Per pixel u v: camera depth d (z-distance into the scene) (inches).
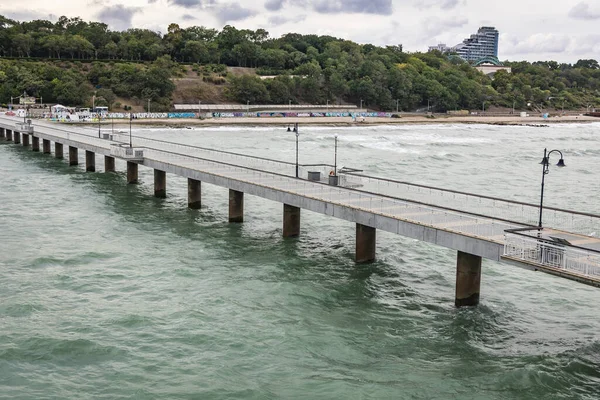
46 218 2186.3
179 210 2370.8
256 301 1417.3
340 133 6909.5
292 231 1988.2
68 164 3553.2
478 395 1023.6
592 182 3612.2
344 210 1653.5
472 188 3230.8
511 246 1211.9
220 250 1831.9
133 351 1158.3
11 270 1596.9
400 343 1219.2
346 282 1568.7
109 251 1795.0
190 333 1237.1
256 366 1111.0
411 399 1008.9
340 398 1008.9
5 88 7657.5
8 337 1192.8
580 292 1571.1
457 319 1344.7
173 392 1020.5
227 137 5812.0
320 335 1242.6
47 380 1050.7
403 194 2206.0
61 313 1323.8
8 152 4077.3
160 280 1552.7
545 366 1122.0
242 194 2167.8
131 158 2632.9
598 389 1051.9
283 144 5251.0
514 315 1392.7
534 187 3346.5
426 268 1718.8
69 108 6919.3
